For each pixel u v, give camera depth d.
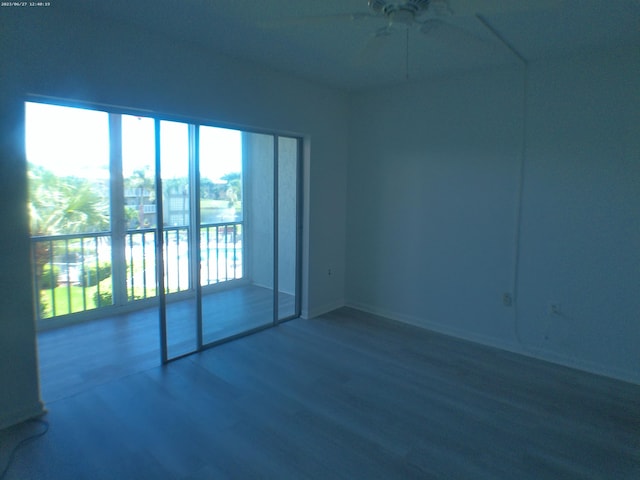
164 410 2.53
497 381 2.96
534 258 3.32
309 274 4.25
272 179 3.96
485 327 3.64
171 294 4.44
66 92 2.42
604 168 2.95
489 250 3.56
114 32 2.60
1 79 2.17
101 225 4.23
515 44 2.84
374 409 2.57
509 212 3.42
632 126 2.82
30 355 2.39
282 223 4.14
